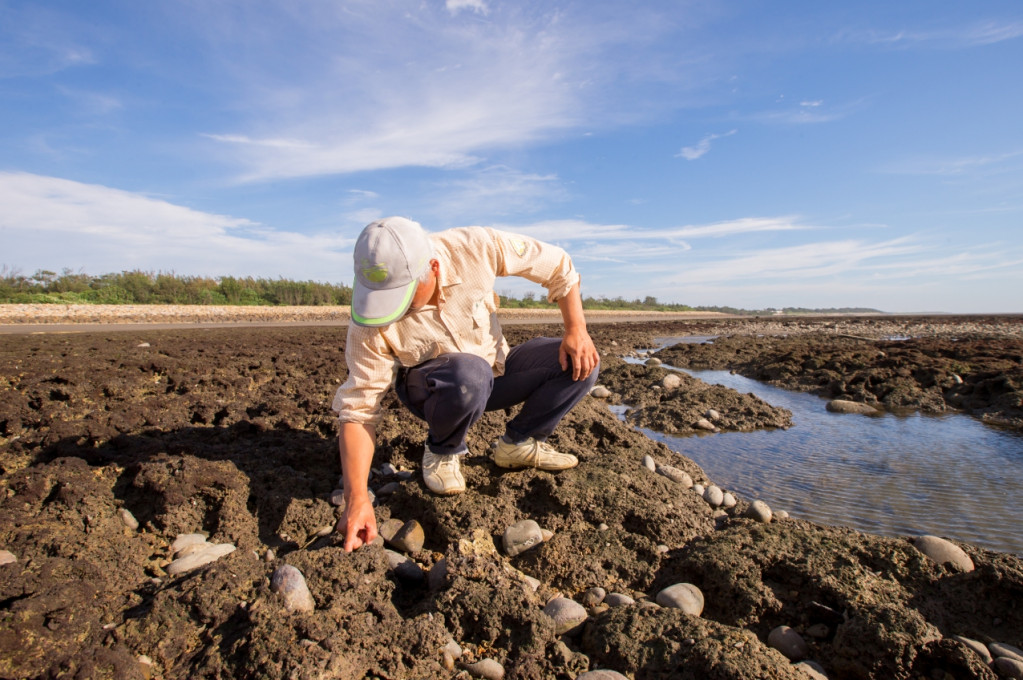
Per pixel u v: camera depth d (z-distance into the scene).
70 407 4.25
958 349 9.18
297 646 1.61
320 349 8.44
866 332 21.11
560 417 2.74
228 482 2.63
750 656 1.62
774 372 8.55
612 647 1.73
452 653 1.72
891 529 2.82
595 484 2.68
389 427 3.92
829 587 1.96
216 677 1.56
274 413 4.14
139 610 1.82
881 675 1.69
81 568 1.98
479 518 2.48
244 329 14.14
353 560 1.99
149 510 2.55
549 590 2.10
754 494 3.30
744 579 2.06
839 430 5.05
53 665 1.51
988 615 1.92
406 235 2.07
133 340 9.86
